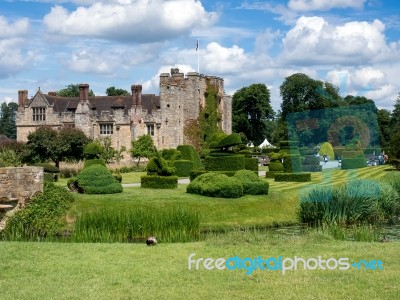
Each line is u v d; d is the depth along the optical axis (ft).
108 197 93.97
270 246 51.01
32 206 78.48
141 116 241.14
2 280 38.73
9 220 74.54
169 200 93.35
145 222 68.95
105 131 242.99
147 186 108.58
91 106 246.06
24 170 80.02
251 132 351.25
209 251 48.75
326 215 74.08
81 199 90.68
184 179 149.18
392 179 92.17
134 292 35.47
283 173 128.47
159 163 110.83
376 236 60.64
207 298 34.12
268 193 101.76
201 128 259.60
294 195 100.32
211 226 84.64
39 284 37.50
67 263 43.91
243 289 36.09
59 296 34.60
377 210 77.36
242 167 125.49
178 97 247.09
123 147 220.84
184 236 64.69
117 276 39.63
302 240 53.88
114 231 68.23
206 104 265.75
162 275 39.96
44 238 69.97
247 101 344.90
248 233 59.36
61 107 250.37
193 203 91.97
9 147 183.21
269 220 88.28
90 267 42.47
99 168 99.81
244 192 99.55
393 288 35.83
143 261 44.68
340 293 34.88
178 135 247.50
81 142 186.60
